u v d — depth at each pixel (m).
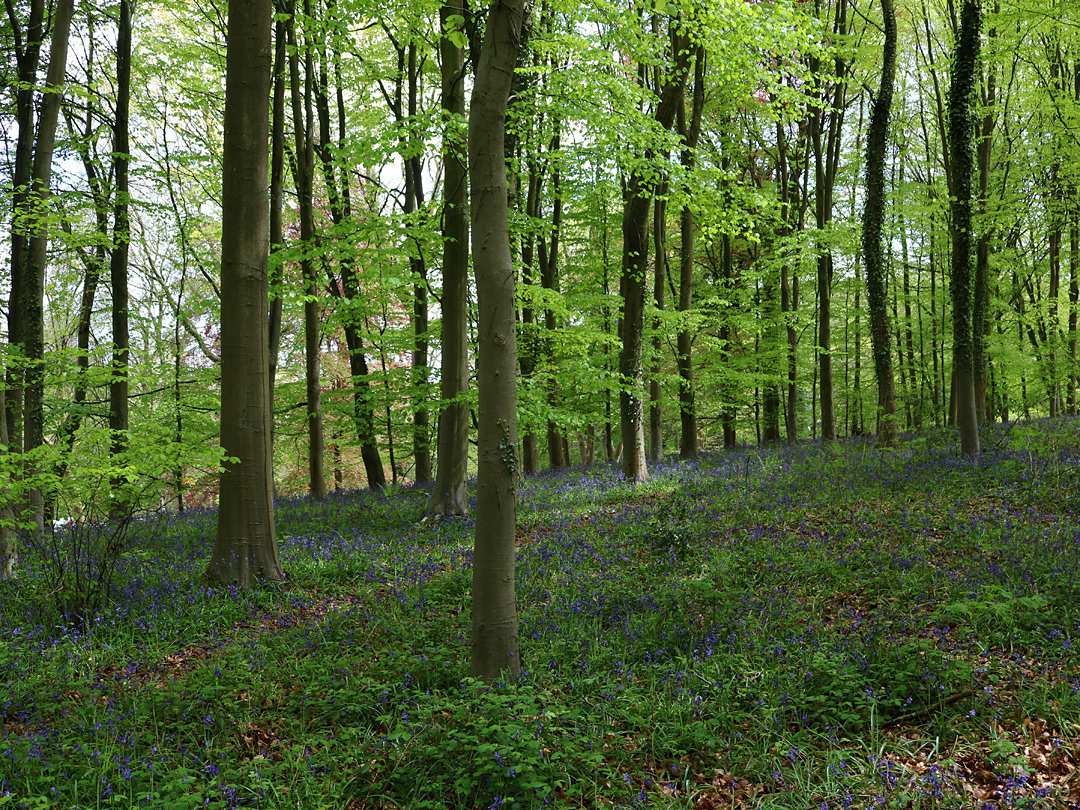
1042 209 22.94
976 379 20.22
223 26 17.75
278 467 29.70
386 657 6.10
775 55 11.72
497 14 5.27
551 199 18.91
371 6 11.87
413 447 22.83
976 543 8.00
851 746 4.40
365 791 4.16
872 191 16.38
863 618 6.40
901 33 23.67
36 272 11.31
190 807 3.79
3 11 14.26
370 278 13.36
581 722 4.73
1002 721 4.52
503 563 5.33
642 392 15.02
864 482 11.98
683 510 9.85
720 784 4.14
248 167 8.65
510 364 5.38
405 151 11.02
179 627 7.11
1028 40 20.00
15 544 9.53
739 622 6.37
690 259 19.27
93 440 7.90
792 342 24.75
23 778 4.14
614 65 12.36
